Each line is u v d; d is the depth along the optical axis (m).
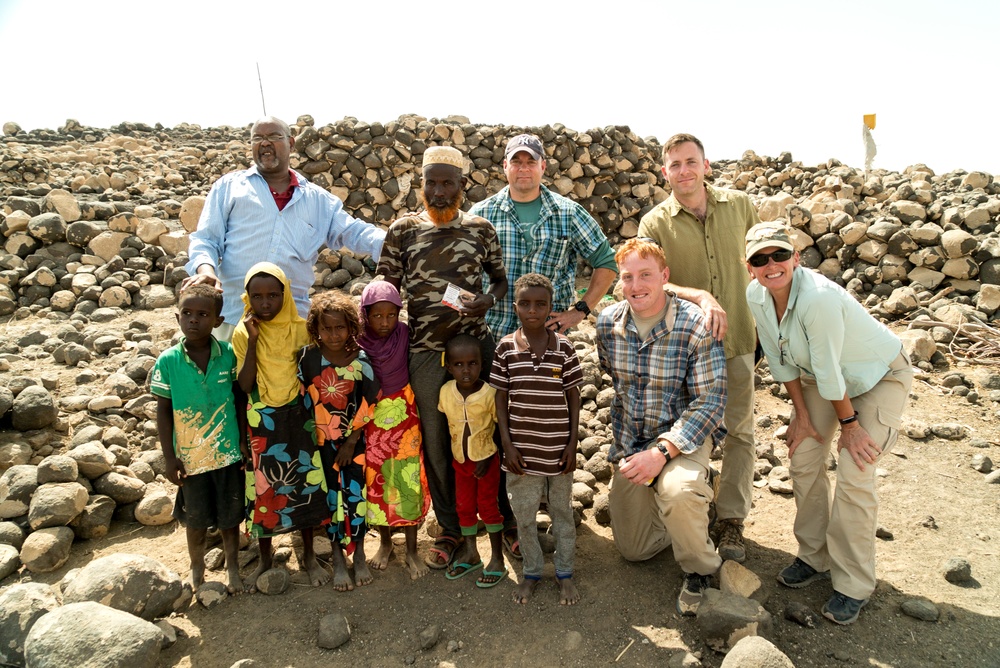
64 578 3.22
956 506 3.96
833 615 2.99
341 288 7.00
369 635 3.00
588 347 5.88
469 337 3.14
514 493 3.16
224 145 16.00
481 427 3.21
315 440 3.21
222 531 3.24
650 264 3.09
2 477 3.77
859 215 7.99
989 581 3.29
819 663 2.77
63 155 12.25
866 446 2.96
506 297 3.74
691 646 2.88
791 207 7.68
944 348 5.91
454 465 3.34
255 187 3.74
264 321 3.06
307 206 3.88
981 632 2.93
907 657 2.80
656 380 3.25
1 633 2.74
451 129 7.88
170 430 3.07
